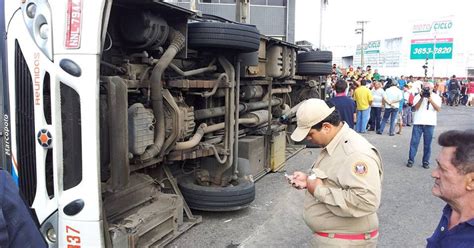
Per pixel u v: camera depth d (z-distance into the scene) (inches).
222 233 193.5
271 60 296.5
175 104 177.3
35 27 131.2
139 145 154.5
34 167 135.3
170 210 180.2
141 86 170.6
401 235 198.2
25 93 135.3
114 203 159.2
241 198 209.8
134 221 156.0
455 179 66.6
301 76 401.4
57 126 127.9
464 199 67.1
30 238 59.2
